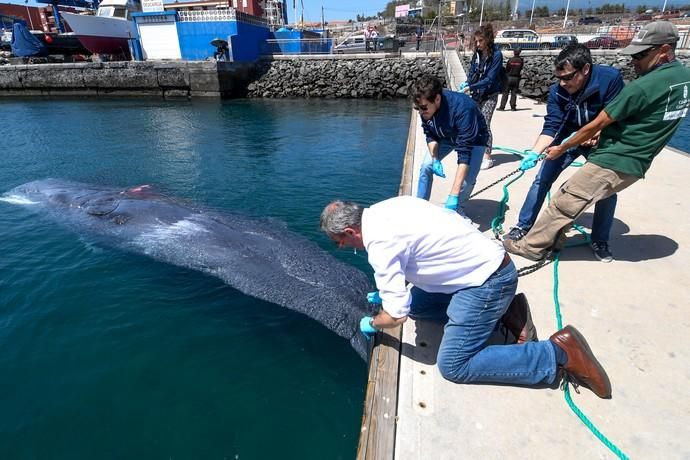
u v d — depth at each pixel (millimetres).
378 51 28234
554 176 4297
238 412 3260
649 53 3148
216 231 5918
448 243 2457
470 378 2654
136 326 4191
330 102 22672
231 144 12289
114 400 3375
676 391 2619
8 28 41125
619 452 2221
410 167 6895
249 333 4074
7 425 3164
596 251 4066
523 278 3785
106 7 30109
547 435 2355
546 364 2582
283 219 6637
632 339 3029
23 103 22297
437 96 3912
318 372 3619
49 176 9125
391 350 3004
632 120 3297
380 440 2342
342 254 5344
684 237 4457
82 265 5344
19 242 5988
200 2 37938
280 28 31703
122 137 13398
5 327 4191
